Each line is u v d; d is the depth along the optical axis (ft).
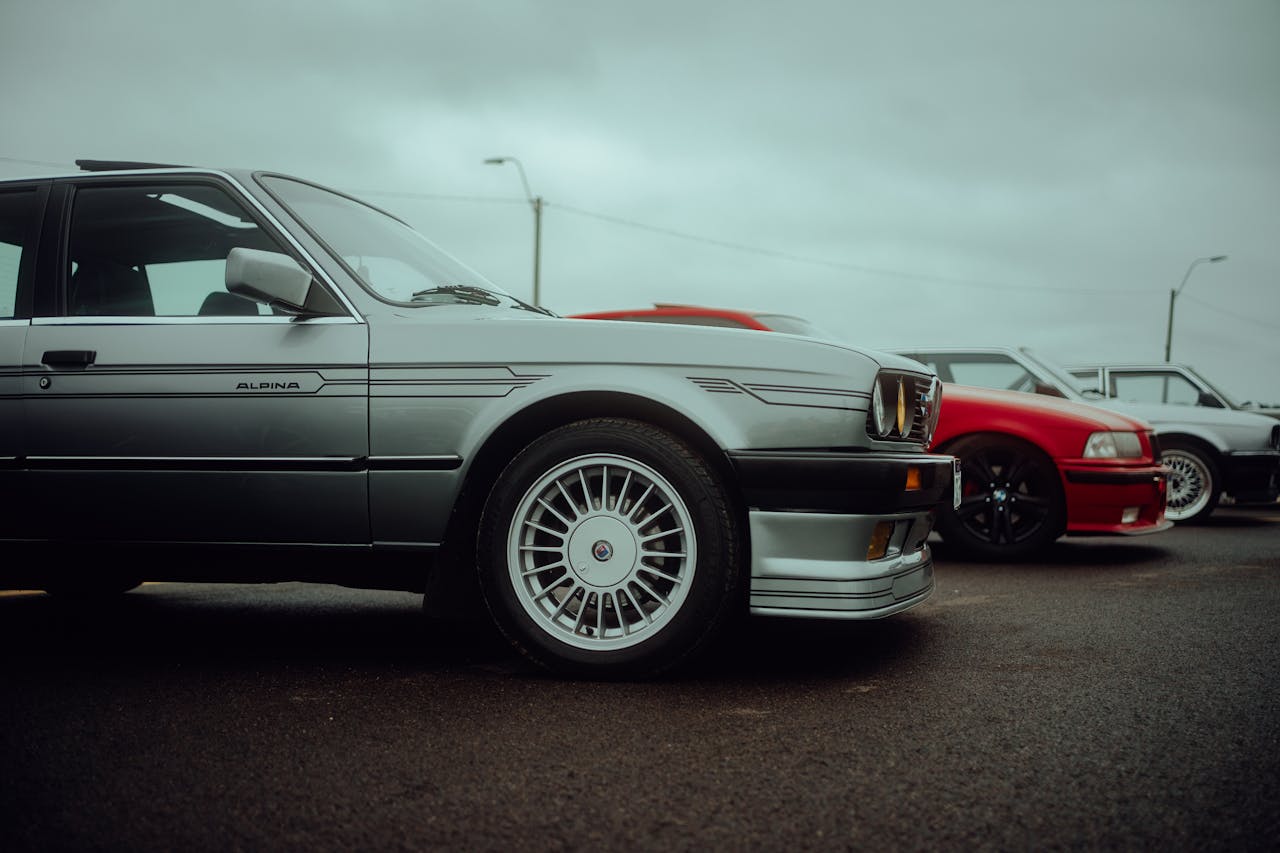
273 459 10.23
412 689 9.72
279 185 11.29
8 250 11.32
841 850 6.04
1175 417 29.86
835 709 8.96
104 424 10.51
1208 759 7.63
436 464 10.02
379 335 10.21
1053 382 24.02
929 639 12.03
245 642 12.09
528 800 6.82
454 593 10.31
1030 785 7.09
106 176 11.35
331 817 6.55
